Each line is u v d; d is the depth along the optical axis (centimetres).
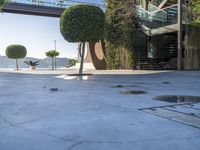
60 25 1300
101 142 274
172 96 586
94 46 2272
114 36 1978
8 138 290
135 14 1905
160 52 1953
